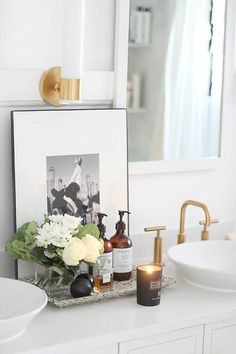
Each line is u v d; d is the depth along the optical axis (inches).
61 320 81.0
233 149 109.7
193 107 107.3
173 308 85.6
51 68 90.1
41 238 83.8
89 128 93.0
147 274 85.3
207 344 86.2
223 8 105.8
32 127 88.5
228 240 100.0
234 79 108.0
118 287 88.7
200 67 106.8
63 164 91.2
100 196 94.6
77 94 87.4
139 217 101.4
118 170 95.9
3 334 73.9
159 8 108.1
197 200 107.2
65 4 86.0
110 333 78.2
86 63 94.7
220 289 91.6
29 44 89.4
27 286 81.7
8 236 90.5
